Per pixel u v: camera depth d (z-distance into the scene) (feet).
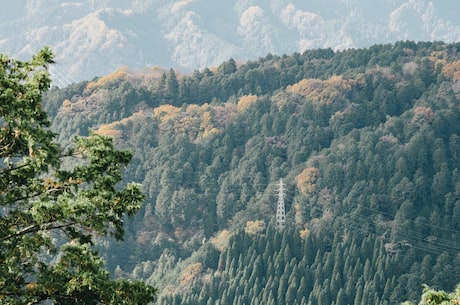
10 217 183.93
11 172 186.80
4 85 178.70
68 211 177.37
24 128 178.91
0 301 175.52
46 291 176.04
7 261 176.24
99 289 176.04
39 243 181.06
